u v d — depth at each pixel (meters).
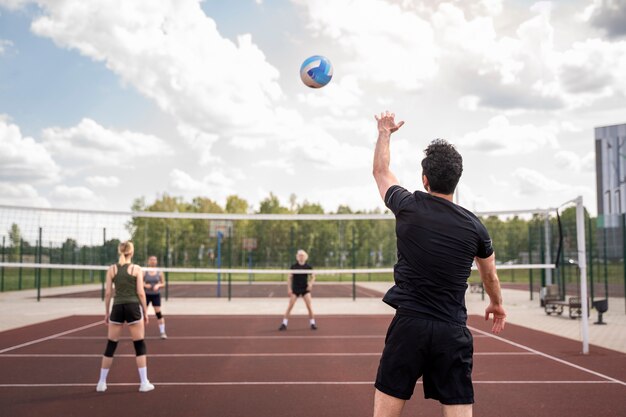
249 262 39.25
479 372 8.05
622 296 23.83
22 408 5.99
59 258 26.34
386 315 17.66
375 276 48.94
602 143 44.03
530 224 23.80
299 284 13.65
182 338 12.04
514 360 9.04
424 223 3.04
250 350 10.26
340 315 17.69
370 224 45.44
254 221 47.19
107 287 6.88
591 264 17.55
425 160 3.21
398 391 2.96
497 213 12.81
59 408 6.00
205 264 39.81
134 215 12.10
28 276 39.19
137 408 6.01
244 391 6.86
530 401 6.36
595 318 15.97
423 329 2.94
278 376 7.80
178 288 36.09
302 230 43.91
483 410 5.96
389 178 3.39
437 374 2.97
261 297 27.36
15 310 19.25
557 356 9.43
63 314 17.72
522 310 19.00
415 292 3.02
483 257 3.17
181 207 74.62
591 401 6.35
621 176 42.88
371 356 9.56
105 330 13.36
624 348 10.36
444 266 2.97
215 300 25.02
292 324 14.97
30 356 9.47
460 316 3.03
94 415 5.73
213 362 8.95
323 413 5.84
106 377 7.05
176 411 5.90
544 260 22.50
